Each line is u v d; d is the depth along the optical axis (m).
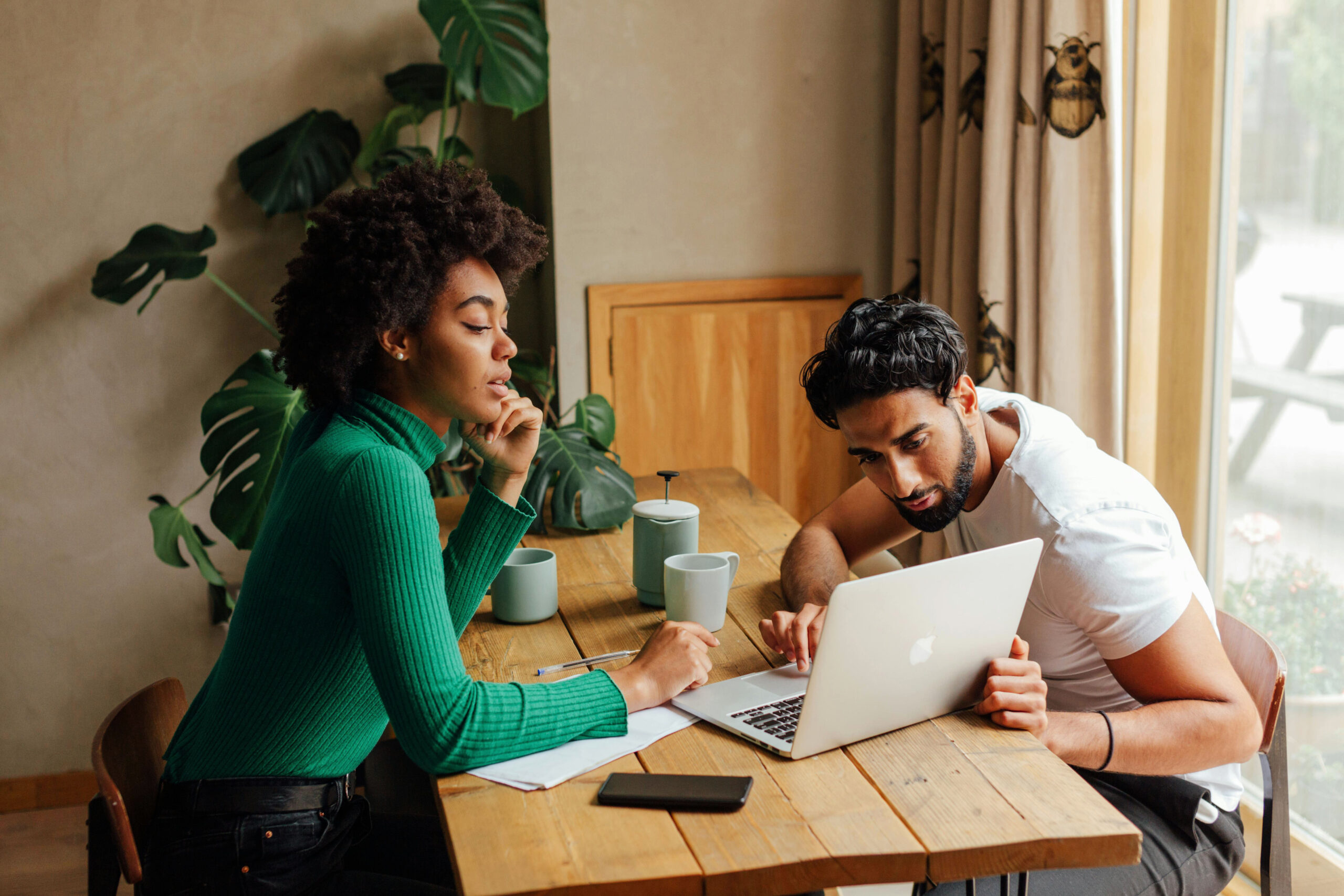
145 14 2.47
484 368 1.20
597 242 2.67
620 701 1.19
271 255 2.63
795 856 0.95
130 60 2.48
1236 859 1.34
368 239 1.12
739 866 0.93
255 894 1.13
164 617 2.71
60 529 2.62
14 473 2.57
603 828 1.00
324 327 1.15
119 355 2.59
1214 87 2.04
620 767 1.11
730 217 2.74
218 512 2.20
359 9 2.59
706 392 2.81
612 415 2.55
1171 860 1.29
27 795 2.65
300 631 1.12
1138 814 1.33
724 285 2.76
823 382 1.30
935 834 0.98
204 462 2.22
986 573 1.14
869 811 1.02
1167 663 1.23
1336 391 1.83
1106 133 2.14
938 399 1.28
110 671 2.71
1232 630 1.42
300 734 1.15
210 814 1.13
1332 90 1.79
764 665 1.36
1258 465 2.04
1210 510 2.18
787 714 1.20
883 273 2.88
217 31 2.51
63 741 2.70
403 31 2.62
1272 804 1.34
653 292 2.71
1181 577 1.28
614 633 1.47
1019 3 2.24
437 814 1.47
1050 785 1.06
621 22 2.58
